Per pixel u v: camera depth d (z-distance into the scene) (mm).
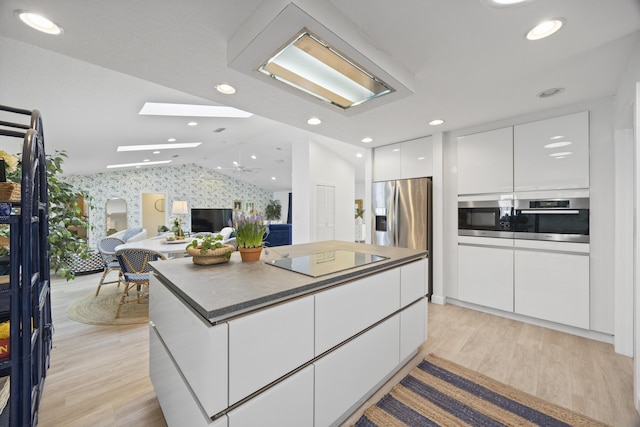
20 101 2264
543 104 2518
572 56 1729
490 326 2812
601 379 1935
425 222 3502
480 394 1782
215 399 986
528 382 1909
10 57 1685
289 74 1601
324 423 1398
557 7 1294
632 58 1708
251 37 1306
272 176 9688
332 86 1749
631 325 2232
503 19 1380
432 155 3500
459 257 3346
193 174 9586
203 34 1443
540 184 2725
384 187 3930
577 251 2553
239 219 1861
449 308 3316
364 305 1656
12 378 1201
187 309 1162
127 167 7488
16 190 1265
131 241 5812
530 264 2811
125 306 3584
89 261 5688
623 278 2279
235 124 4660
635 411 1620
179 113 3545
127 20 1318
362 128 3197
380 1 1254
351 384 1563
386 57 1625
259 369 1123
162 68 1783
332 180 6117
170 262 1820
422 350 2342
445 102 2443
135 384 1940
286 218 11625
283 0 1134
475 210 3189
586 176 2488
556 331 2691
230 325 1030
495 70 1888
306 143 5582
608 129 2385
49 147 3857
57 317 3213
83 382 1959
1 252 1832
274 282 1349
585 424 1530
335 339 1466
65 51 1569
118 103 2744
